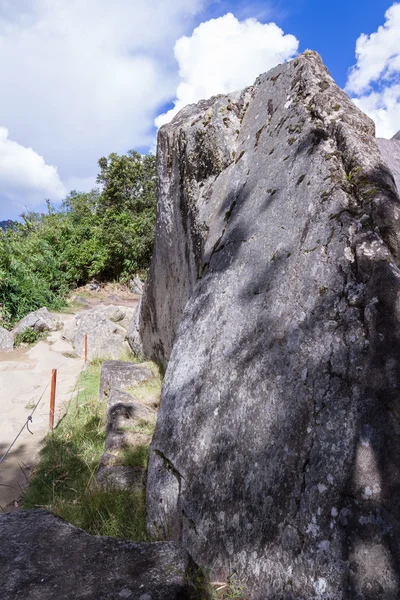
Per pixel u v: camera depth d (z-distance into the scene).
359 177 2.26
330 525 1.54
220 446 2.29
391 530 1.38
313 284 2.13
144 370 5.80
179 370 3.04
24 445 4.98
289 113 3.20
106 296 17.11
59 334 10.91
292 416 1.91
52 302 14.21
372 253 1.89
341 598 1.41
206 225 3.86
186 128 4.50
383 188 2.17
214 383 2.58
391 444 1.49
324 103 2.86
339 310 1.92
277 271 2.50
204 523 2.15
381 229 1.99
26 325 10.92
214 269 3.29
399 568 1.32
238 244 3.10
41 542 1.73
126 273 18.55
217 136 4.08
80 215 25.73
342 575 1.44
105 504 2.92
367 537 1.43
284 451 1.87
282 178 2.90
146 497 2.77
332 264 2.07
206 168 4.21
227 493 2.10
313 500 1.64
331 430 1.69
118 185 25.86
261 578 1.73
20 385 7.48
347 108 2.77
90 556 1.64
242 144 3.86
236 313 2.71
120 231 18.61
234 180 3.69
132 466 3.38
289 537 1.67
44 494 3.65
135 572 1.55
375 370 1.64
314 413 1.80
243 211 3.27
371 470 1.50
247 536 1.88
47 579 1.51
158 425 2.94
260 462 1.98
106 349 9.16
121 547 1.70
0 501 3.75
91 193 33.84
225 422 2.33
